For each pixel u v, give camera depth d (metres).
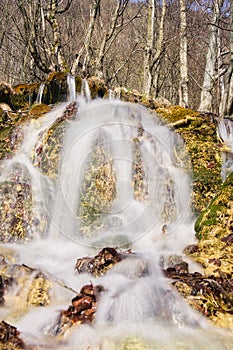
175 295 3.37
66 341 2.94
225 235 4.73
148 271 3.91
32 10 11.56
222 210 5.07
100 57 11.60
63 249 5.15
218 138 7.36
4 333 2.89
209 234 4.90
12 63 18.55
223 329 3.12
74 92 8.12
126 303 3.29
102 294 3.46
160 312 3.22
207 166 6.71
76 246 5.26
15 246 5.16
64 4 17.22
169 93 20.23
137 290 3.44
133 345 2.79
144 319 3.18
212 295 3.43
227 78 9.77
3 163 6.37
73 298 3.46
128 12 18.83
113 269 3.99
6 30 14.30
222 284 3.68
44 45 11.66
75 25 18.31
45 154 6.16
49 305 3.50
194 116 7.33
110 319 3.17
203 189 6.45
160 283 3.58
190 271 4.14
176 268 4.12
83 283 3.88
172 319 3.16
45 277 3.81
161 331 3.02
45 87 8.25
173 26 16.59
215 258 4.32
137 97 8.49
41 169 6.07
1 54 18.36
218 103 11.99
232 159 6.84
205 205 6.30
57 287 3.72
